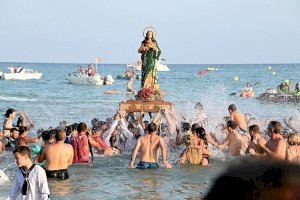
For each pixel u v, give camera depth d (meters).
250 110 39.56
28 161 8.10
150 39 21.27
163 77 126.12
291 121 21.22
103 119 32.91
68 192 11.38
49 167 12.45
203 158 15.12
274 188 0.89
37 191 8.00
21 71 96.12
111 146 17.86
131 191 11.66
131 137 18.77
